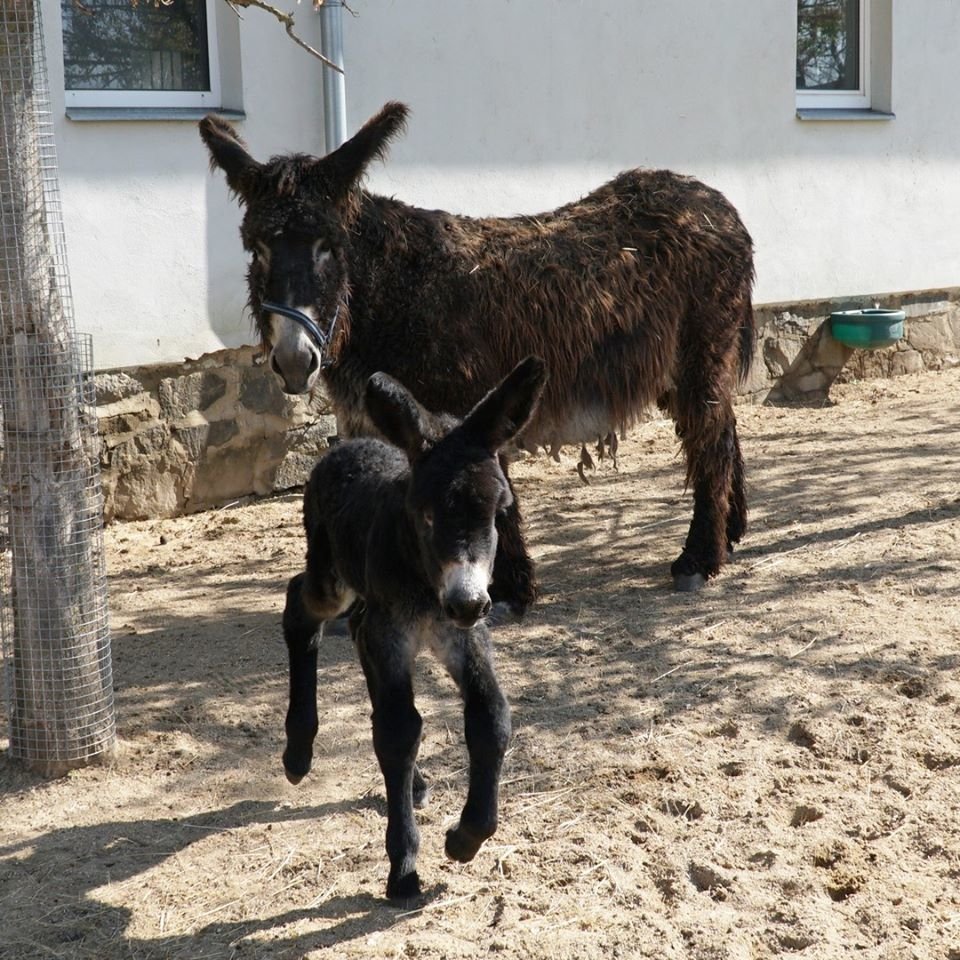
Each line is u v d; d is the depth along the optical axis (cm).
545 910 355
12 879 381
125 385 766
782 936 341
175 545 740
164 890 374
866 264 1090
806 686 498
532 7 877
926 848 383
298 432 848
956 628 548
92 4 755
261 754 463
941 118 1109
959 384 1102
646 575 652
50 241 444
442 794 426
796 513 745
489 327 579
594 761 445
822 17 1070
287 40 793
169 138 762
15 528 439
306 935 347
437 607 351
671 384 650
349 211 537
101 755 455
